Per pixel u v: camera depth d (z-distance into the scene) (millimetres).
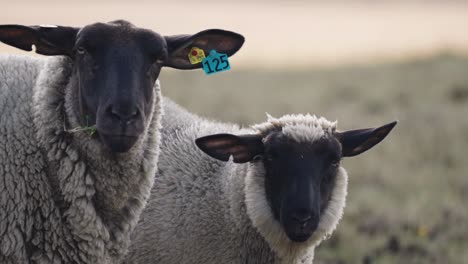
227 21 112375
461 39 65250
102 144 6664
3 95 6863
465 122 20172
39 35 6828
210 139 8625
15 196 6605
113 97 6422
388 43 68125
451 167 16391
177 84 26312
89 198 6715
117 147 6434
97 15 112438
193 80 27656
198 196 8891
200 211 8766
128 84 6500
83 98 6648
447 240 11914
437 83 26375
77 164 6684
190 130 9602
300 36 88375
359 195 14039
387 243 11672
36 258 6637
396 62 33844
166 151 9344
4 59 7195
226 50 7562
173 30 77188
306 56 53188
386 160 16531
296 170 8250
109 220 6895
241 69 34562
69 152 6680
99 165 6723
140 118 6508
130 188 6914
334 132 8898
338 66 36812
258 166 8555
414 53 41625
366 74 29953
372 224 12414
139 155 6883
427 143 17938
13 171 6637
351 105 22953
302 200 8086
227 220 8641
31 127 6789
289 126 8648
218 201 8781
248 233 8586
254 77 30281
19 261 6570
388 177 15141
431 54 35000
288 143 8383
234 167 8836
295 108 22469
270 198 8414
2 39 6879
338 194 8594
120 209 6922
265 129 8812
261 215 8375
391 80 27734
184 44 7262
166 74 28688
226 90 25734
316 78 29938
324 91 26172
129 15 119062
